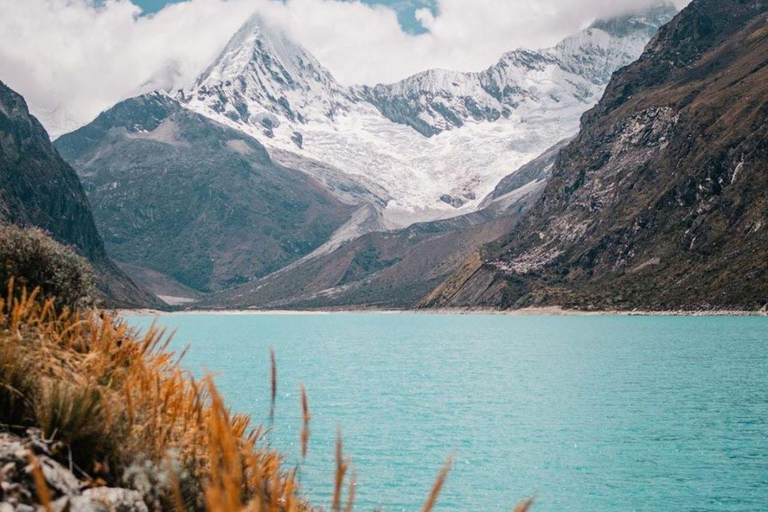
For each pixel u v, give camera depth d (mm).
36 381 7707
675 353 85312
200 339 139250
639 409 44438
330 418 41625
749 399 47594
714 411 43062
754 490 26156
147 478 7152
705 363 72625
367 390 55250
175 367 10031
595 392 52750
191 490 7352
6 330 8406
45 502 4512
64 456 7043
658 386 55438
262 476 8031
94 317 11688
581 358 82500
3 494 5879
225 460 5430
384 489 26141
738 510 23938
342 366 77000
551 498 25484
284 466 28562
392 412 44000
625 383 57844
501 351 97750
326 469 28516
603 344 105062
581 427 38812
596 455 32125
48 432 7145
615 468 29781
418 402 48406
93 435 7293
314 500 23594
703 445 33781
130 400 8008
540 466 30156
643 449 33219
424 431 37656
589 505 24750
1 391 7340
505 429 38406
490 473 28922
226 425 5859
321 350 104938
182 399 9297
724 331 126438
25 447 6715
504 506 24406
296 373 68562
